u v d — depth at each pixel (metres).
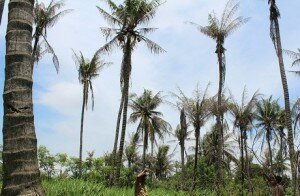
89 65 43.59
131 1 29.92
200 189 20.16
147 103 47.91
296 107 37.50
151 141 46.91
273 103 51.34
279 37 28.72
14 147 5.40
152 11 29.97
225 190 17.50
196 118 38.09
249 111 44.03
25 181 5.35
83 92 43.25
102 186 10.65
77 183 9.91
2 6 6.30
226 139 41.88
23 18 5.75
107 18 30.52
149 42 30.06
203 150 52.03
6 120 5.50
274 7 28.77
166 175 64.25
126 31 30.28
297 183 11.59
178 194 19.62
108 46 30.36
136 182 9.95
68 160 30.45
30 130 5.54
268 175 12.08
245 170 14.09
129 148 58.72
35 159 5.54
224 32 35.66
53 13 33.28
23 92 5.56
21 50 5.64
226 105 40.19
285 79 27.98
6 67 5.66
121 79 30.36
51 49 33.19
